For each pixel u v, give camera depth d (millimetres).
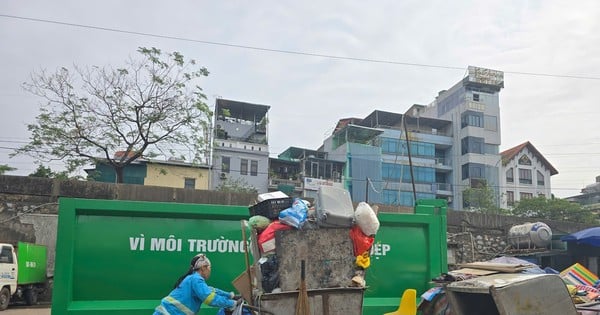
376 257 5605
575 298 5824
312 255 4312
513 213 43312
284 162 46156
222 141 42594
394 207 12516
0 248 13234
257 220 4574
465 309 4582
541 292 4301
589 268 13492
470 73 51562
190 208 5121
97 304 4812
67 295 4699
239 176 42656
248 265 4469
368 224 4457
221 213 5184
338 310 4230
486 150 50719
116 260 4906
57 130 21531
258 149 43562
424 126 53219
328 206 4414
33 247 14398
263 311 4102
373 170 45625
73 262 4793
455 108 52562
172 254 5051
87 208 4883
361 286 4332
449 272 5523
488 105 51500
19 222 14773
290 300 4145
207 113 23391
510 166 53062
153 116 22406
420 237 5809
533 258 14930
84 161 22359
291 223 4398
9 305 14453
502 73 52125
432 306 5324
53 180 14984
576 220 41625
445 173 52125
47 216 14969
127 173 35156
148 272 4973
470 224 16734
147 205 5027
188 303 4484
